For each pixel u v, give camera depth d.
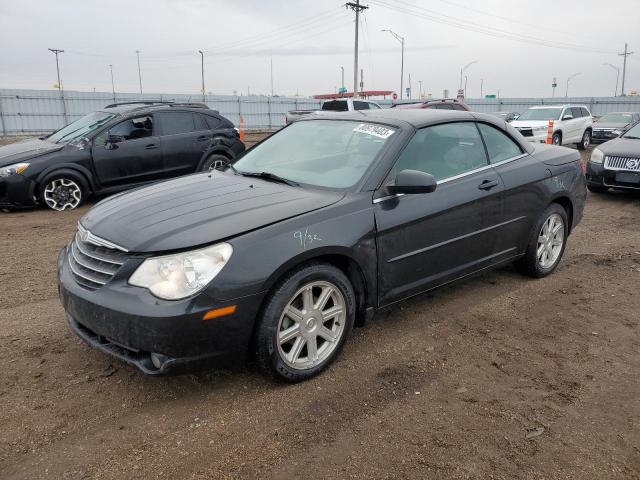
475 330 4.10
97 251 3.16
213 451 2.71
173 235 2.97
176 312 2.77
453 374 3.46
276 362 3.14
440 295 4.79
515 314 4.40
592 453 2.72
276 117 43.47
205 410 3.04
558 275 5.35
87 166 8.76
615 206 9.00
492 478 2.53
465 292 4.86
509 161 4.72
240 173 4.23
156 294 2.82
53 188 8.55
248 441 2.78
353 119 4.36
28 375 3.38
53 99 36.12
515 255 4.83
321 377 3.40
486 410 3.07
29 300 4.66
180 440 2.79
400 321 4.24
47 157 8.47
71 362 3.54
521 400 3.18
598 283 5.13
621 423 2.96
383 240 3.58
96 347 3.07
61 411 3.02
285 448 2.73
